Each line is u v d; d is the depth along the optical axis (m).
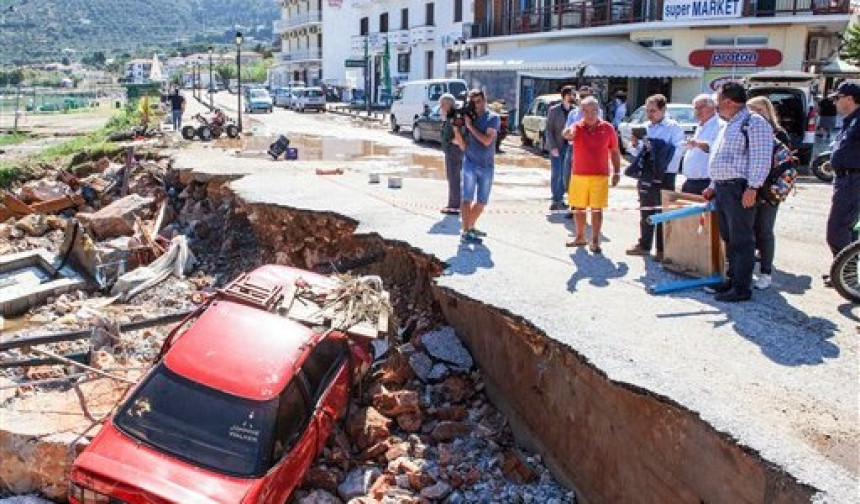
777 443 5.15
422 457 8.00
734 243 7.89
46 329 11.90
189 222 17.28
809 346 6.85
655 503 6.11
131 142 26.91
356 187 15.71
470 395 9.05
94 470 6.10
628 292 8.48
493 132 10.37
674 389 5.96
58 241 16.97
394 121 32.75
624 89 30.06
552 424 7.68
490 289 8.64
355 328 8.30
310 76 77.88
